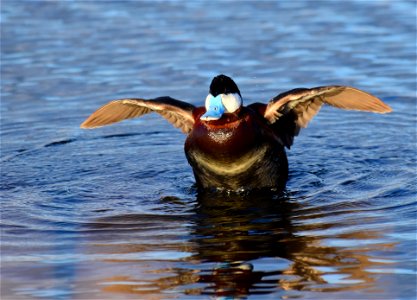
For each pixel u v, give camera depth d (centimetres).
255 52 1819
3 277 916
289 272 907
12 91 1652
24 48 1859
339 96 1190
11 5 2164
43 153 1405
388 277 885
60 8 2138
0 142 1452
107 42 1892
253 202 1163
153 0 2198
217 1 2188
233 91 1169
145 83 1672
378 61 1755
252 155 1178
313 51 1817
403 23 1961
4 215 1119
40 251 990
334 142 1427
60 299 859
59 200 1185
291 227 1047
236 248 983
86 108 1577
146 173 1313
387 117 1524
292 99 1178
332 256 947
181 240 1018
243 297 855
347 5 2108
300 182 1242
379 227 1028
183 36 1920
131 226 1074
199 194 1212
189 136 1204
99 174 1309
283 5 2138
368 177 1245
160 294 868
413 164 1294
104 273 922
